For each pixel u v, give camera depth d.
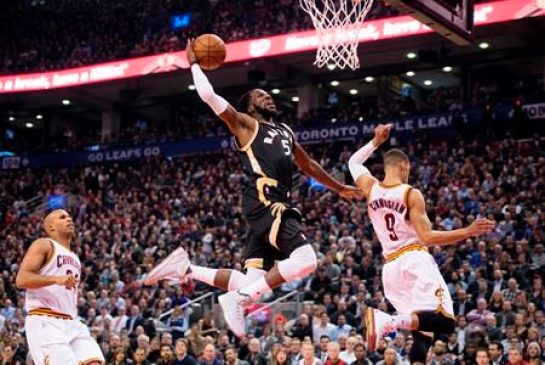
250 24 31.70
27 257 6.79
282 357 12.48
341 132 28.92
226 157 29.81
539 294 14.61
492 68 30.28
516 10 24.39
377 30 26.41
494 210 18.72
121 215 26.42
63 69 33.25
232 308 5.48
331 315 15.44
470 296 14.80
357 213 20.30
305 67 31.38
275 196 5.71
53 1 38.22
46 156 34.69
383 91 31.77
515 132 25.58
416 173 23.55
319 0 10.20
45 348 6.77
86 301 17.97
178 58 30.42
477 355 10.74
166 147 32.34
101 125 40.59
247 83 33.19
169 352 12.72
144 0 36.16
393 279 6.05
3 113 38.69
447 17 9.95
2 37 37.56
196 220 23.42
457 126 25.73
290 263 5.47
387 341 12.52
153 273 5.83
